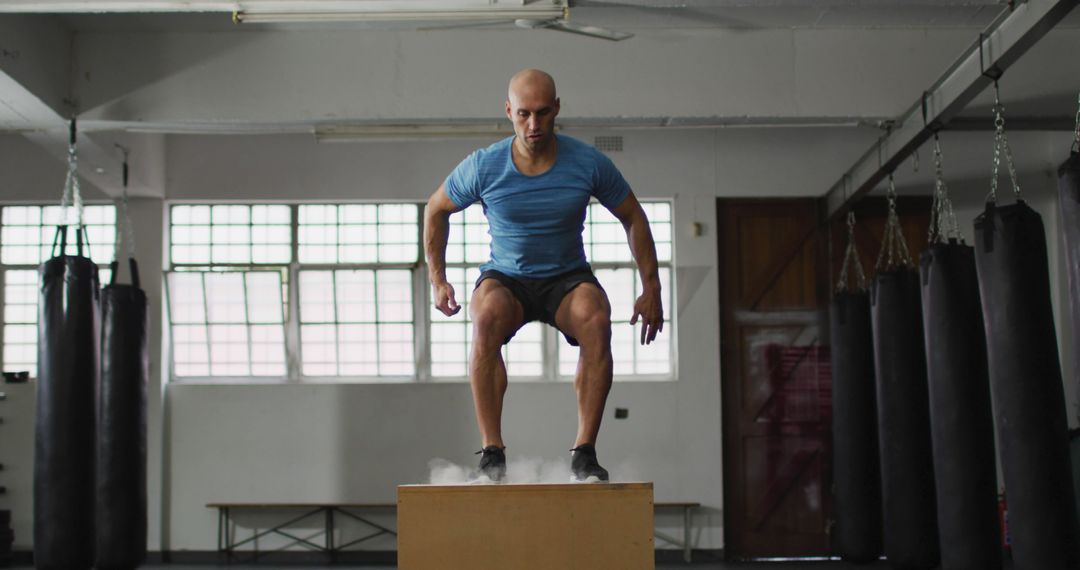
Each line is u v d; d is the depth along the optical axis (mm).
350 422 11516
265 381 11719
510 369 11758
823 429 11523
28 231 11773
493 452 3320
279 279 11742
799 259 11680
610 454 11461
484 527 3074
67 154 9703
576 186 3426
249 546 11422
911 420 8828
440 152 11734
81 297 8195
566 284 3504
